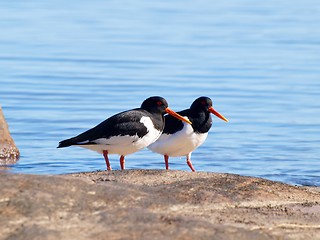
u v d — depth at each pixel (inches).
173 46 1253.1
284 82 971.3
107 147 500.7
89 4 1754.4
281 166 580.1
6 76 968.9
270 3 1844.2
